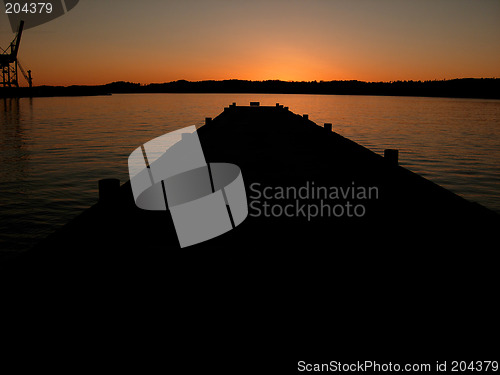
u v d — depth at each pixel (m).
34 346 2.48
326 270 3.55
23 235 9.22
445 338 2.66
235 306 2.98
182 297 3.09
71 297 3.01
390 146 24.61
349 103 108.69
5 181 14.71
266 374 2.33
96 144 25.16
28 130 34.56
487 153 21.92
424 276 3.44
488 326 2.77
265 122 17.31
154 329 2.69
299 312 2.92
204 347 2.54
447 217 4.67
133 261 3.68
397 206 5.25
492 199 12.62
